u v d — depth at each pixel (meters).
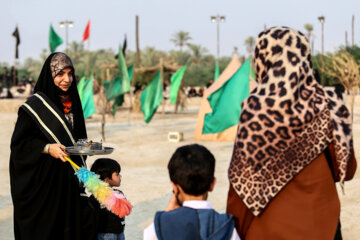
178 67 27.64
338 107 2.62
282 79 2.49
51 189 3.60
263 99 2.49
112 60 67.25
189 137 15.19
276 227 2.49
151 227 2.35
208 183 2.33
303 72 2.52
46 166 3.59
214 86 14.66
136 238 5.38
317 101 2.54
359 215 5.77
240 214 2.60
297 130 2.48
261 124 2.48
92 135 16.19
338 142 2.56
